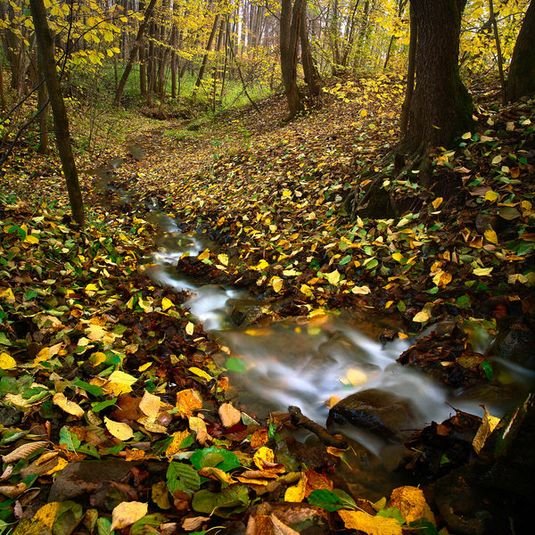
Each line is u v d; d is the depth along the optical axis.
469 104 4.37
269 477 1.59
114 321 3.14
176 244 5.73
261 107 14.52
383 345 3.06
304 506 1.35
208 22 17.42
